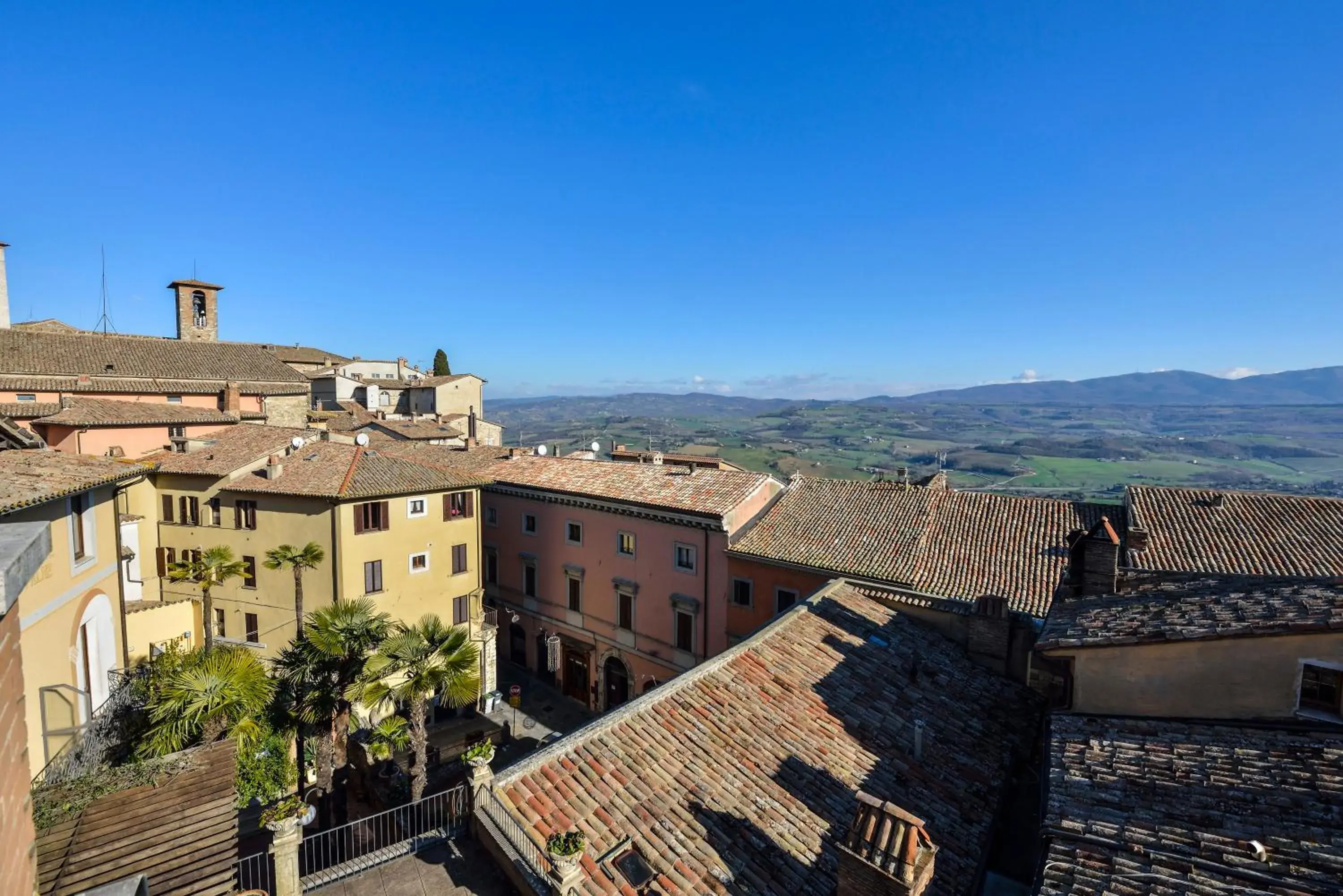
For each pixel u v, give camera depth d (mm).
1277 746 10500
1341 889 7695
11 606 4199
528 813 11711
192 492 33281
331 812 22047
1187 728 11617
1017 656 20484
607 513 34906
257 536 31703
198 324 67375
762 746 14562
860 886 9945
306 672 22516
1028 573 23906
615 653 34938
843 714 16484
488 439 81000
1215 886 8039
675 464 42062
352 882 10992
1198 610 13055
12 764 4465
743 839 11875
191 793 12141
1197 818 9234
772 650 18562
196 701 17484
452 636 20594
